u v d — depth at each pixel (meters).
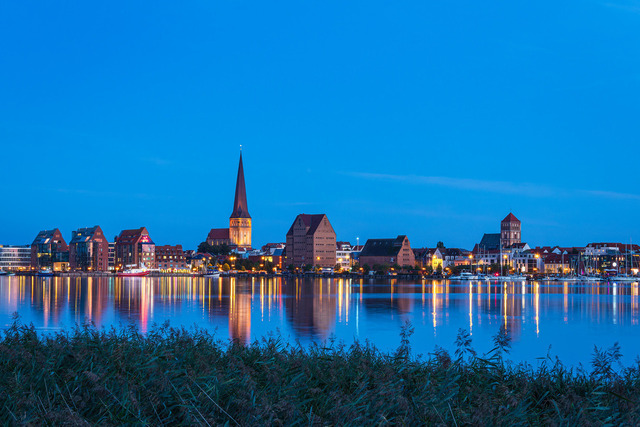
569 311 111.88
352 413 18.16
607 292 193.88
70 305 125.06
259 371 23.94
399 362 25.36
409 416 18.44
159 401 18.98
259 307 119.00
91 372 19.22
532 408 21.08
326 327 82.38
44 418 16.86
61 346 24.81
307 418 18.16
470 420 18.08
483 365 24.67
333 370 22.86
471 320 93.00
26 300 141.12
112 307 119.12
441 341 67.38
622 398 20.58
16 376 19.80
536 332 77.19
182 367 23.11
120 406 18.52
